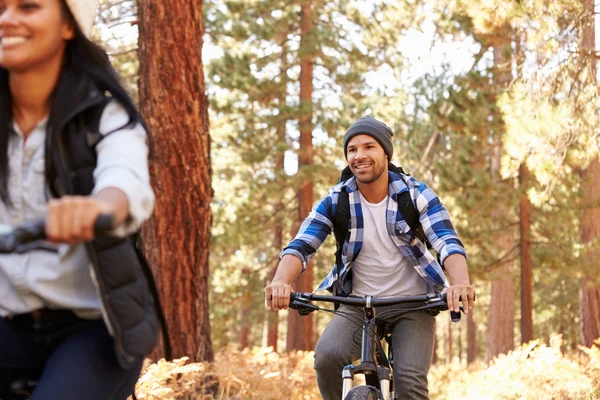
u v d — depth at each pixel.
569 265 16.89
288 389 8.63
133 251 1.92
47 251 1.93
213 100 19.97
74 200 1.46
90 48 1.95
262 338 37.66
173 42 7.92
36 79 1.90
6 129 1.92
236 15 19.73
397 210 4.18
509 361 11.30
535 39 12.50
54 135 1.86
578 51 12.47
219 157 22.00
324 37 19.20
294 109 19.22
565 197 16.97
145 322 1.92
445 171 17.73
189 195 7.89
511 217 20.19
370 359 3.75
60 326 1.99
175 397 7.09
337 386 4.06
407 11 20.03
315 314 27.34
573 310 31.42
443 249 4.03
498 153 20.45
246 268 23.38
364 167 4.14
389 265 4.23
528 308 18.36
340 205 4.24
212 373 7.59
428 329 4.10
